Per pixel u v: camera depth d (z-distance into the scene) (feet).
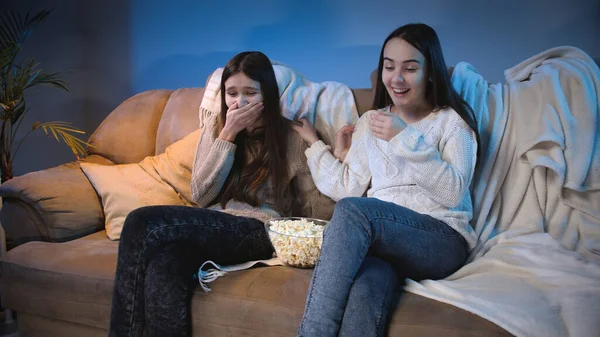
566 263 4.56
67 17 9.68
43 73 9.59
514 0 7.24
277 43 8.48
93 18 9.62
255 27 8.59
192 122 6.92
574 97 5.26
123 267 4.54
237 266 4.93
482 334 3.71
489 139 5.42
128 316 4.49
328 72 8.25
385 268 4.22
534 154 5.18
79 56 9.75
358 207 4.19
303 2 8.24
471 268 4.65
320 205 5.87
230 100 5.68
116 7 9.44
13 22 9.57
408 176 5.03
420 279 4.59
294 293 4.33
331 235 4.14
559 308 3.92
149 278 4.49
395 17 7.80
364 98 6.30
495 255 4.78
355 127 5.84
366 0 7.90
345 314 3.96
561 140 5.05
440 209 4.88
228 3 8.70
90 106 9.83
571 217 5.12
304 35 8.30
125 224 4.60
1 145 7.84
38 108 9.55
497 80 7.47
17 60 9.46
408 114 5.33
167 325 4.42
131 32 9.40
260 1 8.50
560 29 7.07
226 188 5.83
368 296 3.95
